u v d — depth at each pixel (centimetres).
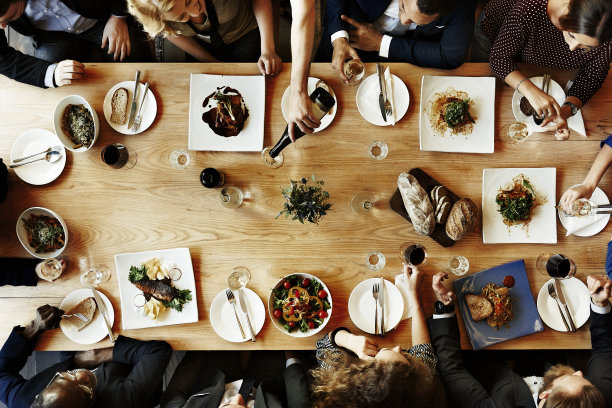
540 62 182
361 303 173
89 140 178
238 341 172
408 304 174
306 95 154
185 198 179
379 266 176
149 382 170
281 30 236
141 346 174
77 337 175
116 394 168
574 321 173
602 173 171
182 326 176
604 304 167
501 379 182
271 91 181
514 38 173
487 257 176
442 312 172
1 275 172
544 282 174
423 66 180
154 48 229
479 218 176
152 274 175
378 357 147
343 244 176
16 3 171
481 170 177
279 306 172
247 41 217
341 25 185
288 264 177
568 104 174
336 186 178
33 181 179
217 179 173
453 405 167
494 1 193
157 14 154
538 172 175
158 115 181
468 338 174
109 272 178
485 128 176
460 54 175
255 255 177
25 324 177
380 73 177
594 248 175
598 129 177
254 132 178
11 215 180
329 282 176
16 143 180
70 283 178
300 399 175
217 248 178
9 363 173
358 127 178
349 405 133
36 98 182
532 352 210
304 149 178
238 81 179
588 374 170
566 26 147
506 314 171
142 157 180
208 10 185
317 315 173
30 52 245
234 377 214
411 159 178
